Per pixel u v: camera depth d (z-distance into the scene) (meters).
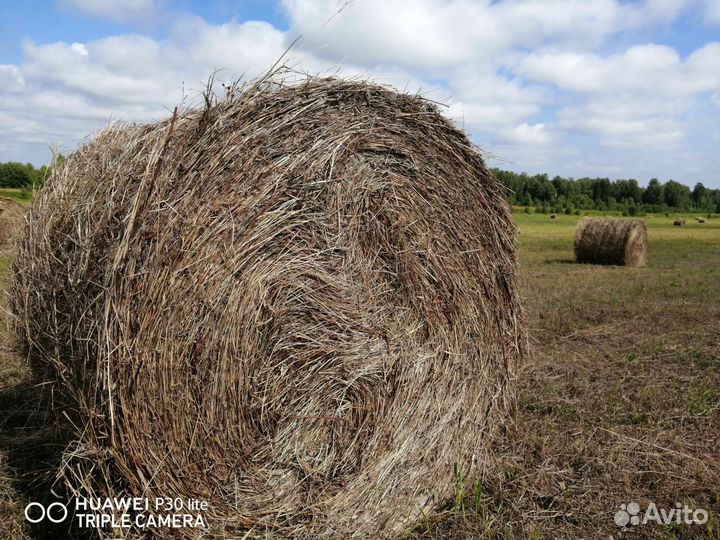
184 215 2.97
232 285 3.11
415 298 3.76
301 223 3.32
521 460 4.28
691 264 18.64
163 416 3.00
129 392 2.93
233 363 3.14
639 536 3.36
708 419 4.93
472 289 4.09
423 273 3.80
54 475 3.78
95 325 2.96
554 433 4.66
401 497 3.66
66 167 4.04
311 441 3.40
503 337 4.37
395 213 3.69
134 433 2.97
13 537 3.30
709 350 7.04
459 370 4.01
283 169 3.25
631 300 10.66
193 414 3.07
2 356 5.91
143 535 3.09
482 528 3.48
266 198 3.20
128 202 3.04
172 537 3.10
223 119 3.08
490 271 4.23
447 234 3.95
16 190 14.09
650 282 13.37
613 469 4.09
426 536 3.46
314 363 3.39
